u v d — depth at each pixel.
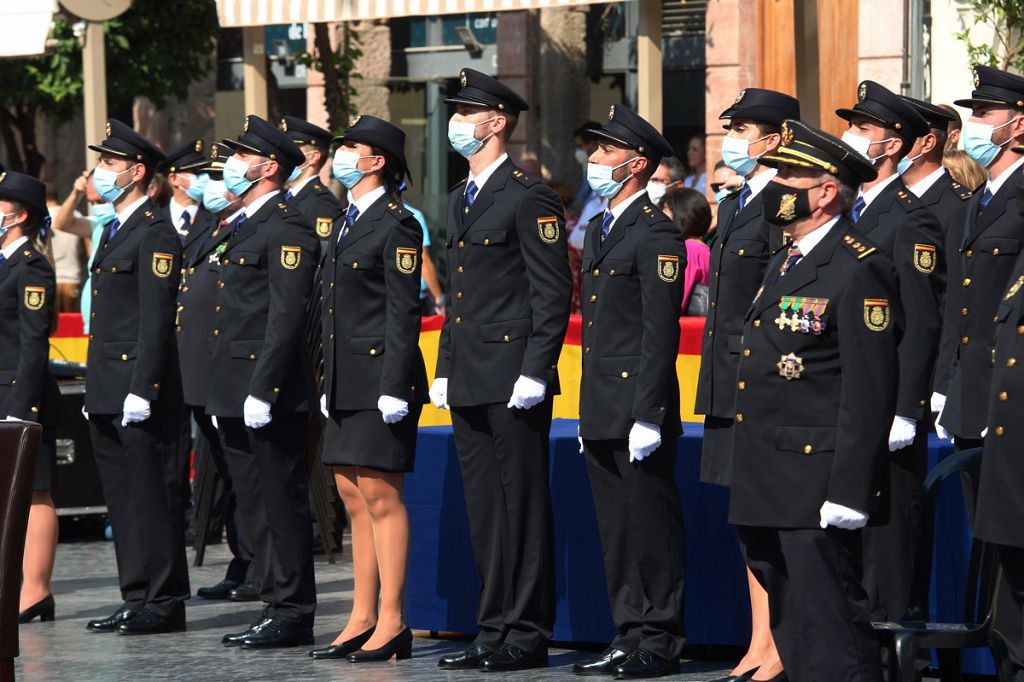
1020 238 11.71
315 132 17.48
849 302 9.71
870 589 11.80
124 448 15.15
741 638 13.30
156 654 14.07
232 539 17.36
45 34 24.02
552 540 13.19
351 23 33.31
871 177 10.05
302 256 14.13
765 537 10.69
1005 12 20.59
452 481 14.36
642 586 12.79
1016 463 9.61
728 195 12.76
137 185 15.26
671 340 12.33
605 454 12.73
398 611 13.72
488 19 32.81
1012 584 9.84
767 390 10.06
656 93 21.61
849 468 9.58
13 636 9.94
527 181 12.93
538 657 13.16
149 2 36.06
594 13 32.03
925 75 22.75
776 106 12.23
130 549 15.30
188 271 17.31
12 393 15.39
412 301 13.25
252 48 25.67
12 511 9.89
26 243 15.67
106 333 15.18
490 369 12.88
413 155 33.66
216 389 14.56
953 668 10.70
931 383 12.16
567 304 12.81
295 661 13.64
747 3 29.77
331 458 13.50
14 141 40.53
